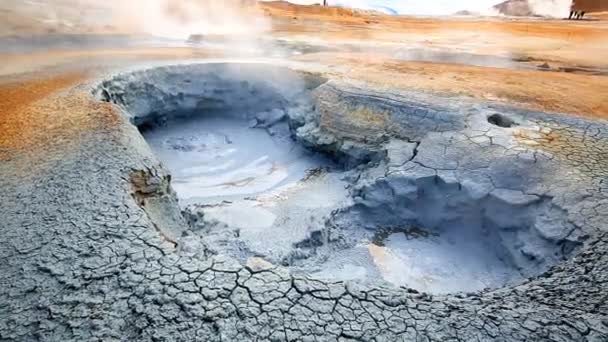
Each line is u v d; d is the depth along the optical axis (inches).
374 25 1301.7
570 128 292.0
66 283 130.9
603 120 313.0
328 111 382.0
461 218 259.1
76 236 153.6
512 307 130.9
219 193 342.0
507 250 228.8
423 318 123.3
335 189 332.5
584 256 163.0
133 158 221.5
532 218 219.9
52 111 284.8
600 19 1647.4
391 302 128.7
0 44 577.0
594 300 134.0
